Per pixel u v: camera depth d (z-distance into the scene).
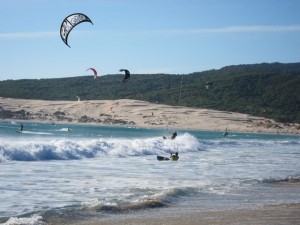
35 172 19.23
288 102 141.62
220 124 113.88
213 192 16.30
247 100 143.62
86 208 12.73
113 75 181.00
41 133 55.06
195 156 32.00
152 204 13.59
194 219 11.81
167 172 21.50
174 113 120.62
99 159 26.45
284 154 37.88
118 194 15.09
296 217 12.30
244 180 19.72
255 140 63.97
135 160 26.97
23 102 121.56
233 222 11.52
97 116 114.25
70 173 19.50
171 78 176.75
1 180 16.66
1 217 11.35
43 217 11.50
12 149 23.33
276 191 17.14
